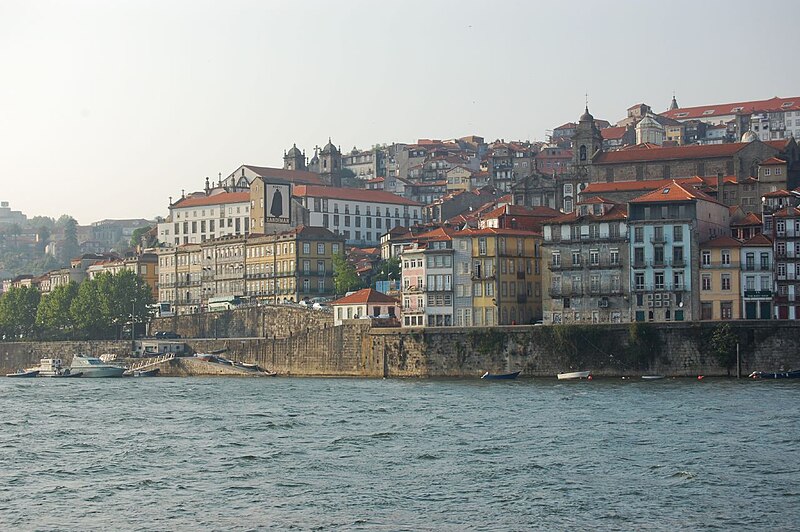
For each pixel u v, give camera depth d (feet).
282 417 595.88
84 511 377.30
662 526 349.41
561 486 399.24
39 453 486.79
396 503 379.96
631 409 589.73
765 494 383.65
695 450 459.73
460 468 433.07
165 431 551.18
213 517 366.84
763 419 540.52
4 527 359.46
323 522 358.43
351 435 519.19
